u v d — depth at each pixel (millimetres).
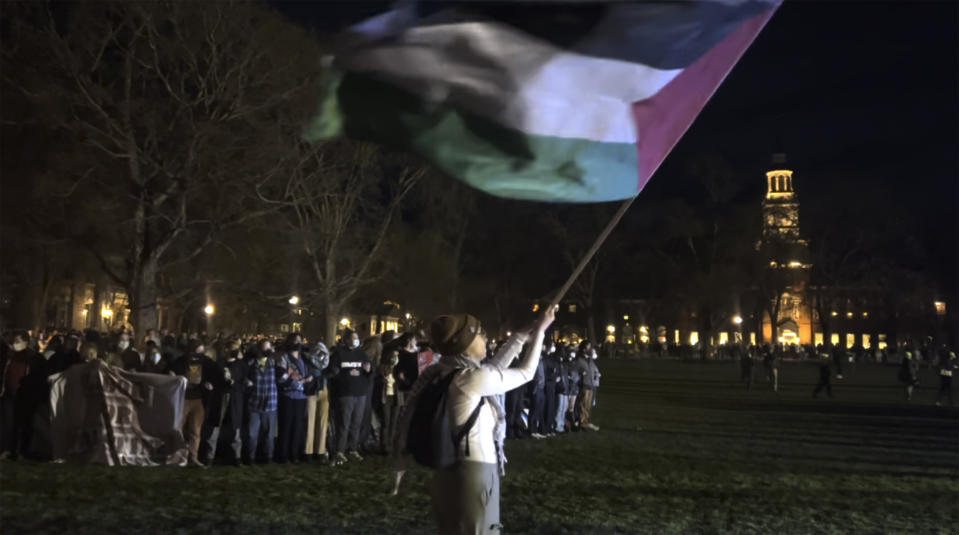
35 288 42938
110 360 14047
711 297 73000
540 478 11969
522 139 3877
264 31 26812
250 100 27422
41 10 25125
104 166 27438
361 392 13406
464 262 63688
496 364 4449
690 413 23984
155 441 13047
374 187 35625
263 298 33375
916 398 31078
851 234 70812
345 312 52844
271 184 29922
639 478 12086
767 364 34656
